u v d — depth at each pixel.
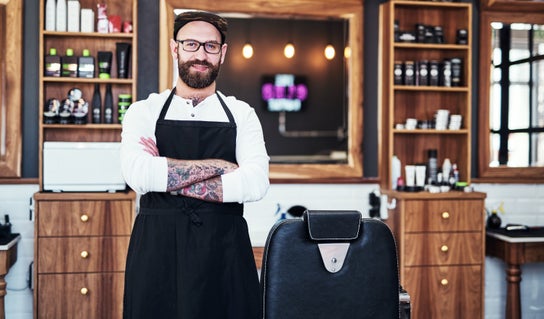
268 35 5.96
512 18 4.84
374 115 4.74
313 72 6.29
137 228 2.22
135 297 2.15
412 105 4.76
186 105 2.31
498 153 4.84
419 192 4.30
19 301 4.35
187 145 2.29
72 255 3.93
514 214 4.86
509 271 4.39
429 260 4.26
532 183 4.87
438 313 4.27
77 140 4.37
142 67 4.45
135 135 2.24
